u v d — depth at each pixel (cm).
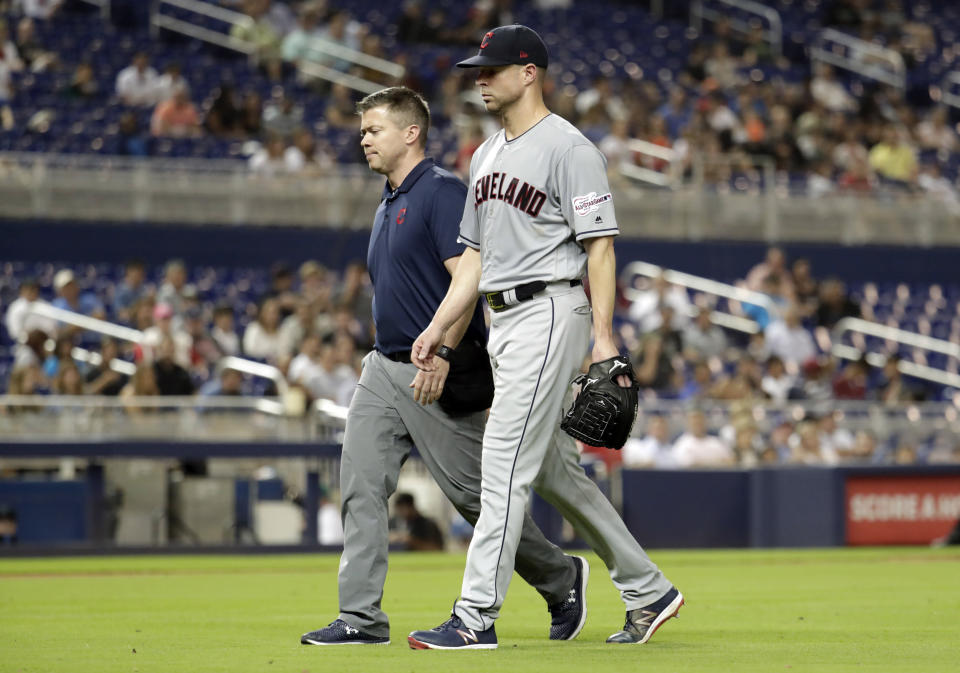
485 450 1421
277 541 3966
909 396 4931
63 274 4972
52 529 3812
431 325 1432
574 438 1465
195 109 6575
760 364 5381
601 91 6894
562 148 1402
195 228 5931
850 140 7288
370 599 1492
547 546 1527
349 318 4812
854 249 6675
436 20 7525
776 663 1302
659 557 3712
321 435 4022
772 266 6078
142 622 1873
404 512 4016
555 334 1405
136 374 4031
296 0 7362
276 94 6731
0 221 5725
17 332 4725
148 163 5903
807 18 8619
